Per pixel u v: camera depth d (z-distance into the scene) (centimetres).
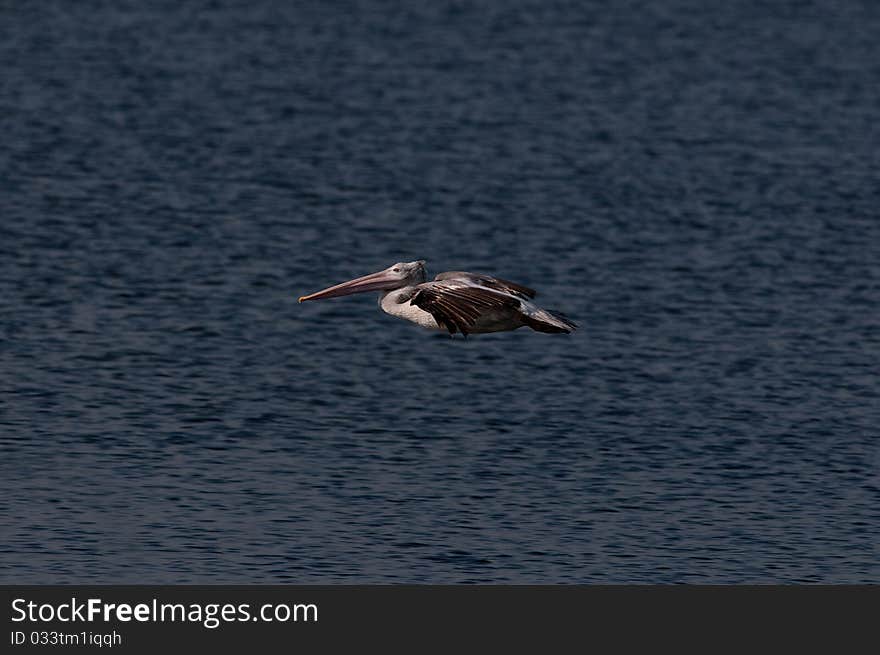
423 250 4881
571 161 6138
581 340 3975
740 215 5347
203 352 3809
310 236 4978
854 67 8319
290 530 2819
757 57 8494
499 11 9600
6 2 9281
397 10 9575
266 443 3228
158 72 7700
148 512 2873
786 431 3375
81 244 4756
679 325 4138
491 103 7206
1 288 4256
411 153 6219
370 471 3097
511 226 5153
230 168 5884
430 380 3650
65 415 3338
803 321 4188
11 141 6150
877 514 2966
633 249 4894
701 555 2783
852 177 5978
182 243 4831
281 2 9731
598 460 3189
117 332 3941
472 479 3072
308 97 7250
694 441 3303
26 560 2680
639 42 8812
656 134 6662
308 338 3944
